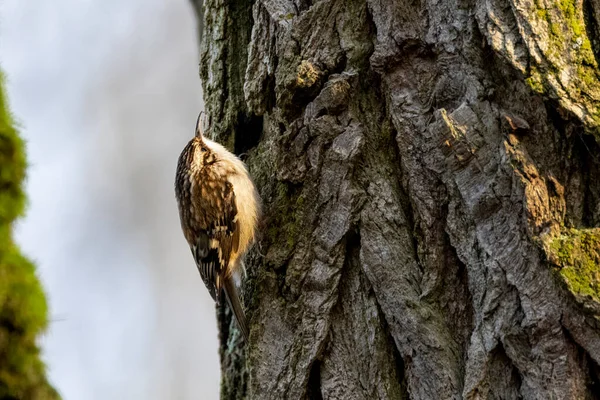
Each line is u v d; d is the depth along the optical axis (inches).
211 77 268.1
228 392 261.1
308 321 202.5
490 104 183.8
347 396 193.2
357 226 198.8
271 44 229.0
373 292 196.2
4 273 119.6
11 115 128.8
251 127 264.5
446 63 192.5
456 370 179.0
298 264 207.8
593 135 169.0
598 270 162.6
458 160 181.9
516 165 174.4
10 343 118.9
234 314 243.8
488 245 175.5
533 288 167.2
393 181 198.7
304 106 214.1
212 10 267.9
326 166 205.2
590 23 176.7
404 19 200.1
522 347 167.5
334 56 209.2
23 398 119.3
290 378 202.2
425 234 189.3
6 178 124.2
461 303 184.7
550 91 172.2
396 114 197.6
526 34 176.4
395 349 191.0
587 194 173.3
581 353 162.6
